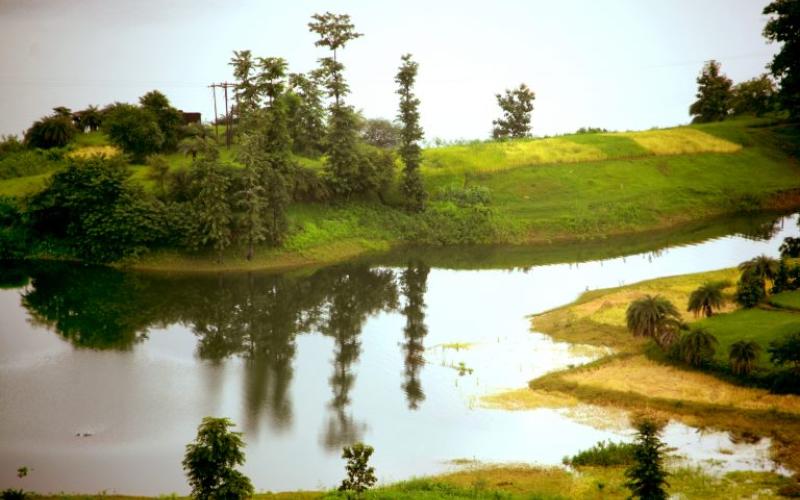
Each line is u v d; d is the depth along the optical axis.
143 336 54.44
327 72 87.00
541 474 33.72
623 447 35.12
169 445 36.97
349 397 43.47
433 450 36.56
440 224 89.12
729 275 65.94
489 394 43.62
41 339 53.03
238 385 45.31
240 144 79.88
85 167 74.50
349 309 62.25
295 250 78.69
